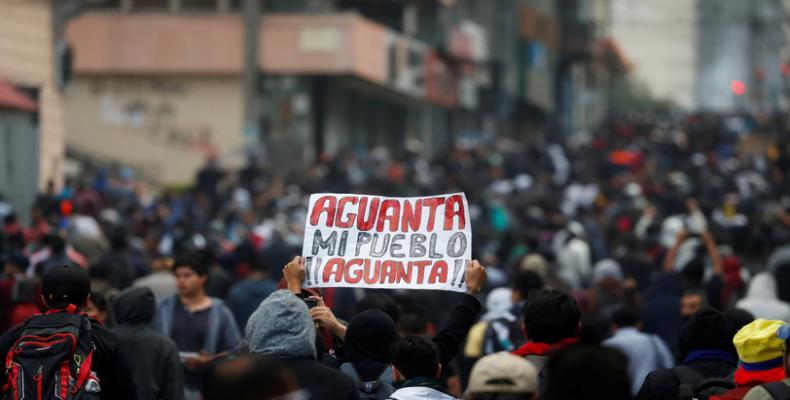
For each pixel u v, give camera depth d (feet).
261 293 61.87
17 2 147.95
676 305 63.77
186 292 50.78
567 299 34.27
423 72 270.26
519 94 385.29
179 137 218.59
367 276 35.99
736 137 359.25
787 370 31.42
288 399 20.95
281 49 218.79
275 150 181.88
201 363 49.96
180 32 217.97
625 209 139.54
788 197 199.62
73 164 194.70
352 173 200.75
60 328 36.42
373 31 231.71
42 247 72.54
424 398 32.22
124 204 135.74
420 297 69.67
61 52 157.17
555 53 441.27
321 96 235.40
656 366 51.98
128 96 219.41
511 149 285.02
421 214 36.24
